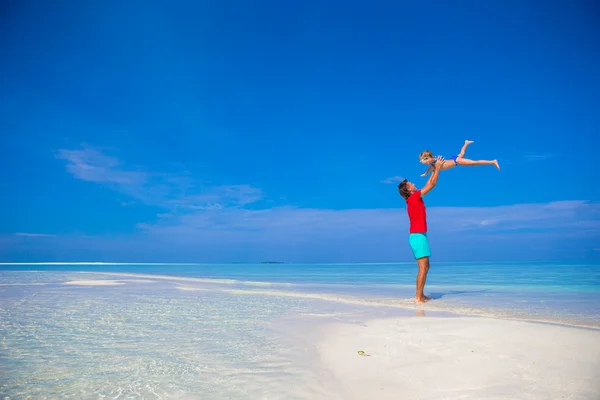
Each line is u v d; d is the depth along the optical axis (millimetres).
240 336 4492
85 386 2809
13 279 15031
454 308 6402
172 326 5105
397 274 20281
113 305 7234
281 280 15047
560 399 2467
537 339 3797
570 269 24453
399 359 3484
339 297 8328
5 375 3053
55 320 5578
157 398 2586
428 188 7617
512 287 10477
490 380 2852
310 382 2922
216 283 13406
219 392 2701
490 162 7047
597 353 3314
